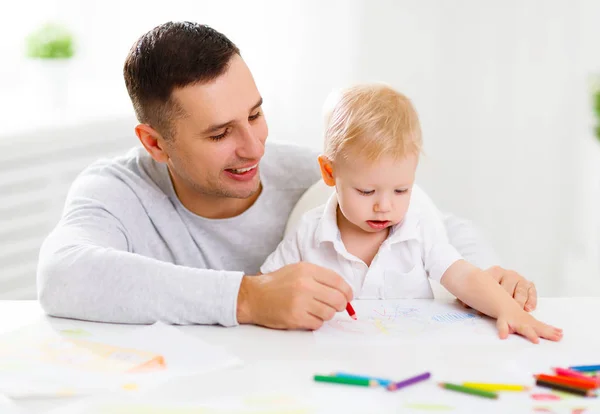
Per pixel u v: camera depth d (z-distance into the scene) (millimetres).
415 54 2613
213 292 978
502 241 2777
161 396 789
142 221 1264
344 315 1015
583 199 2641
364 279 1149
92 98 2678
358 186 1089
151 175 1294
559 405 762
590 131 2604
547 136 2678
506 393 787
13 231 2285
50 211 2354
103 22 2877
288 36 2588
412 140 1088
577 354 885
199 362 864
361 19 2566
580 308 1026
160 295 982
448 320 992
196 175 1178
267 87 2639
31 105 2580
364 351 897
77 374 838
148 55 1142
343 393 791
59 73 2539
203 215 1291
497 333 946
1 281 2289
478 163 2713
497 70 2639
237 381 822
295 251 1201
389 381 807
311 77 2609
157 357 879
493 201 2744
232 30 2645
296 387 806
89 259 1022
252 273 1330
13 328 992
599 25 2566
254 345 918
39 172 2307
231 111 1116
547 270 2773
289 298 952
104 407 767
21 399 794
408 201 1107
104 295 993
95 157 2424
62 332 959
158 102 1143
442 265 1086
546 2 2584
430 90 2646
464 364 860
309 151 1375
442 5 2584
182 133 1144
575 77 2619
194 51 1113
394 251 1151
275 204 1327
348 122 1093
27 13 2812
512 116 2672
